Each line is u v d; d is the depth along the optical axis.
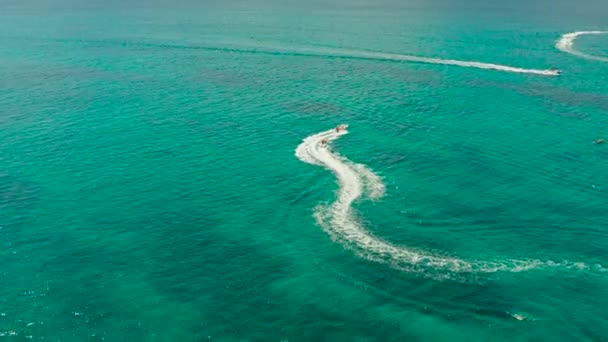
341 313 46.62
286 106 95.25
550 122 85.56
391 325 45.22
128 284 50.38
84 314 46.81
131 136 82.62
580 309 46.41
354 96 100.06
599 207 61.19
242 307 47.53
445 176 68.69
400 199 63.50
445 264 52.22
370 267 52.03
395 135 81.50
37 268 52.59
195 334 44.69
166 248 55.53
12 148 78.25
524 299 47.62
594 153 74.25
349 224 58.81
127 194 65.81
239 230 58.28
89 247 55.75
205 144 79.44
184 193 65.88
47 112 93.12
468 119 87.38
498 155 74.19
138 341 44.06
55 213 61.81
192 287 49.91
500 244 55.09
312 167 71.75
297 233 57.53
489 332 44.25
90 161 74.31
